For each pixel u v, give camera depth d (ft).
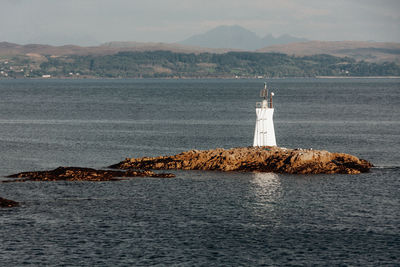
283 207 262.47
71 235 222.07
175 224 236.84
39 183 308.19
